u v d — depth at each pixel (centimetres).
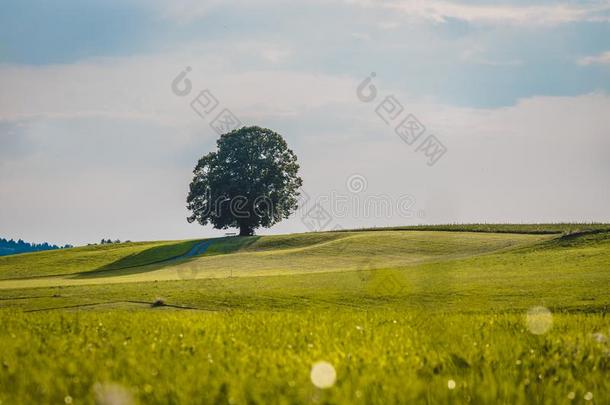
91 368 2122
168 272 12888
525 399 1770
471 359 2355
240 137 19288
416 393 1744
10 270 15875
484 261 10512
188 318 4025
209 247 17838
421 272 9431
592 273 8156
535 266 9400
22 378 1984
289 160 19638
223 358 2333
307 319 3978
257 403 1661
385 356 2359
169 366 2183
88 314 4622
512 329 3472
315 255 14575
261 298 6988
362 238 16350
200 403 1695
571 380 2038
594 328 3525
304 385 1831
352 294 7169
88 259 17025
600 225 15912
